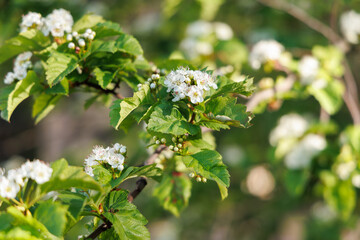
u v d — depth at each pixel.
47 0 5.45
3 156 10.79
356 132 4.58
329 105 4.52
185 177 3.51
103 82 2.72
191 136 2.39
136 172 2.43
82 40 2.72
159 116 2.25
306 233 7.40
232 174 7.26
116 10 7.24
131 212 2.28
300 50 5.80
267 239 7.73
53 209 1.98
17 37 2.85
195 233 7.87
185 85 2.25
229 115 2.29
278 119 6.87
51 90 2.80
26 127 11.12
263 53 4.63
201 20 6.06
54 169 2.02
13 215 1.90
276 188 7.49
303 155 4.66
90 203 2.17
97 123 11.00
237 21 7.00
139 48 2.80
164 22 6.48
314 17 6.71
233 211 7.87
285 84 4.44
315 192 5.55
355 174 4.53
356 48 5.71
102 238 2.38
